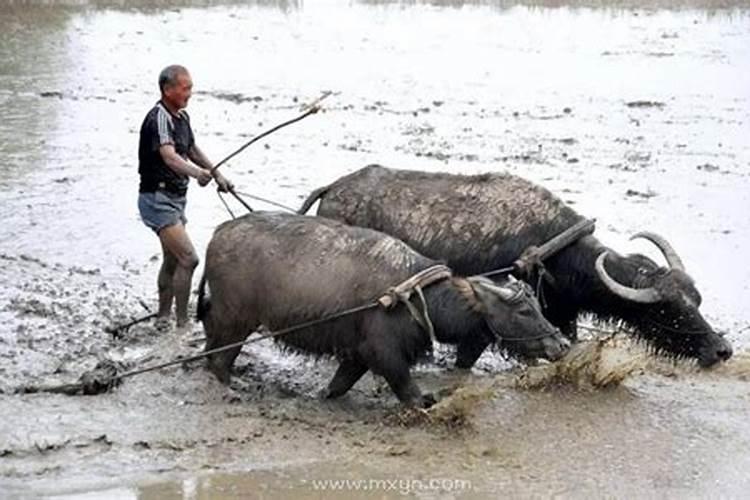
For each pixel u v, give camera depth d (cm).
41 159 3225
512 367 1898
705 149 3425
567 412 1709
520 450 1574
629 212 2753
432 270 1647
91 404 1664
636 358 1864
